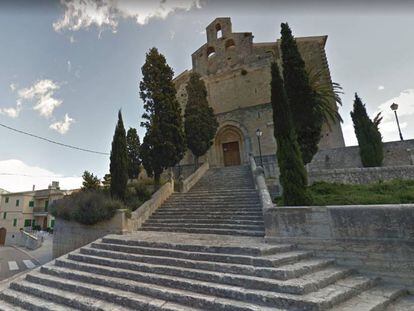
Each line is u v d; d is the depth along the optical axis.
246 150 26.27
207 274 4.78
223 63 31.73
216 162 27.20
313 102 10.47
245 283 4.35
